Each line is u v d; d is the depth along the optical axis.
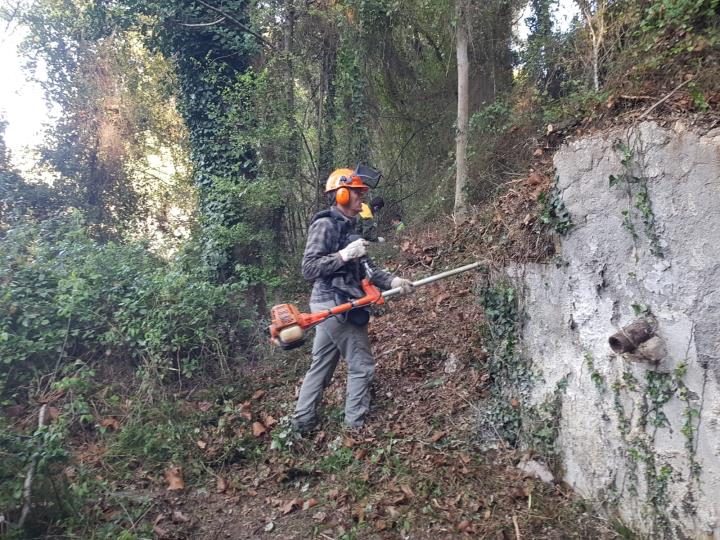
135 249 6.23
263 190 6.78
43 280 5.18
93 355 5.01
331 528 3.09
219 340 5.33
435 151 9.20
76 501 3.03
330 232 3.87
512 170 6.75
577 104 4.95
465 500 3.12
